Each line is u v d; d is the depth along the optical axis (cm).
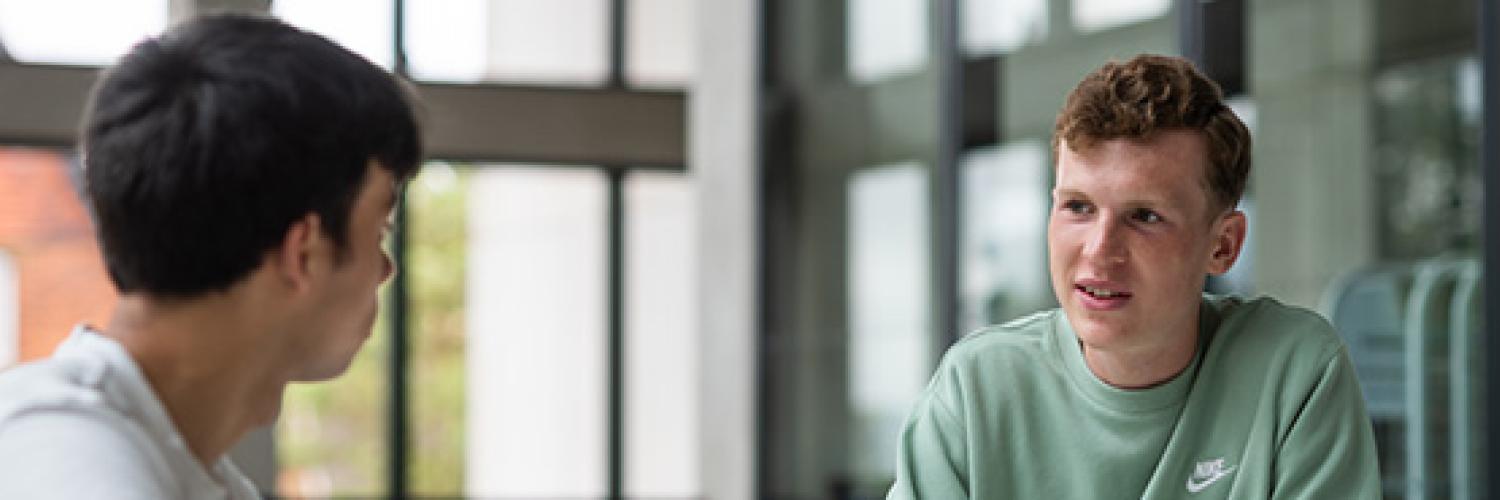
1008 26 526
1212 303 161
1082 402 156
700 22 714
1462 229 391
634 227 860
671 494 860
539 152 744
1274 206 408
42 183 873
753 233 665
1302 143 412
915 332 578
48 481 92
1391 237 404
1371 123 405
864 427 610
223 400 104
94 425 95
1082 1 489
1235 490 154
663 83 843
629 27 840
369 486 1123
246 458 584
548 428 942
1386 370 404
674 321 868
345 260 103
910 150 582
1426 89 396
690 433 866
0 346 871
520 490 969
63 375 97
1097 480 156
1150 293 143
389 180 105
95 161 99
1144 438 154
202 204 98
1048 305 504
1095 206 143
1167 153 140
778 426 657
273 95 99
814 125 638
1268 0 418
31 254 870
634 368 856
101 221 100
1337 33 410
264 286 102
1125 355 151
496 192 998
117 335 102
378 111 102
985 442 159
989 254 535
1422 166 398
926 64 572
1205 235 144
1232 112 145
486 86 738
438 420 1102
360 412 1123
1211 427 155
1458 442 393
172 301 101
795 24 650
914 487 162
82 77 644
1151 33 458
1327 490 151
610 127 753
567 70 850
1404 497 402
